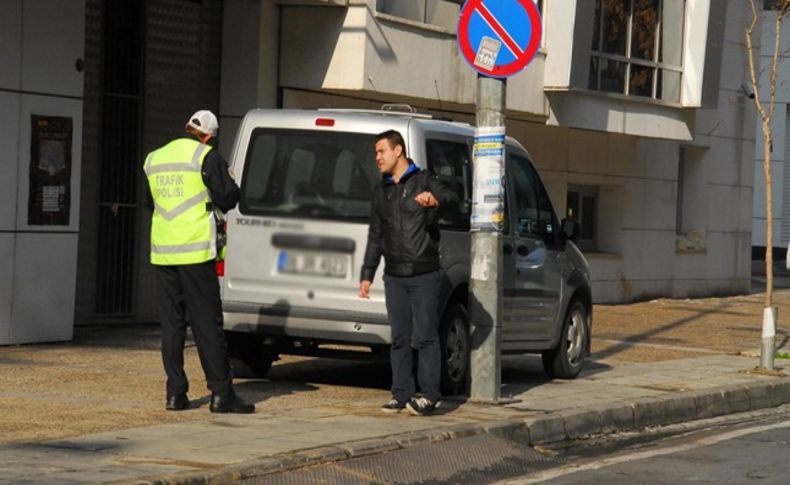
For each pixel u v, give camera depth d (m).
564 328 18.70
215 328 14.12
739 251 39.97
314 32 24.17
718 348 24.58
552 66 28.89
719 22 33.69
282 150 16.12
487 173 15.78
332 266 15.74
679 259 37.19
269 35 24.12
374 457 12.53
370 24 23.95
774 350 20.92
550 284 18.19
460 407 15.53
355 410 14.84
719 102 38.44
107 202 22.56
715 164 38.69
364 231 15.64
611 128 31.22
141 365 17.97
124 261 22.97
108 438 12.43
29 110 19.53
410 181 14.53
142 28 23.03
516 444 14.08
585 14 28.98
